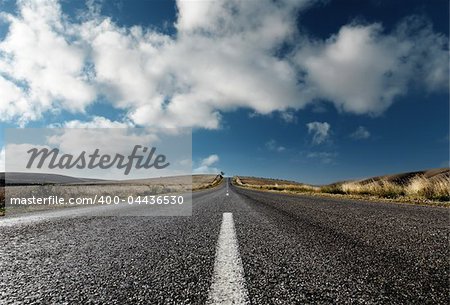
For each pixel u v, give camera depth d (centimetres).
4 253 201
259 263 169
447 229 281
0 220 400
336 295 120
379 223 323
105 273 153
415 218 363
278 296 119
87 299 119
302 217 385
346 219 358
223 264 167
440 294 122
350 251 197
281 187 3044
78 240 246
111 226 326
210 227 314
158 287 131
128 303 114
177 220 376
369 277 143
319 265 164
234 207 564
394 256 183
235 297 118
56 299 120
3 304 115
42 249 213
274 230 286
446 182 835
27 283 139
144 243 232
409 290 126
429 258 178
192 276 146
